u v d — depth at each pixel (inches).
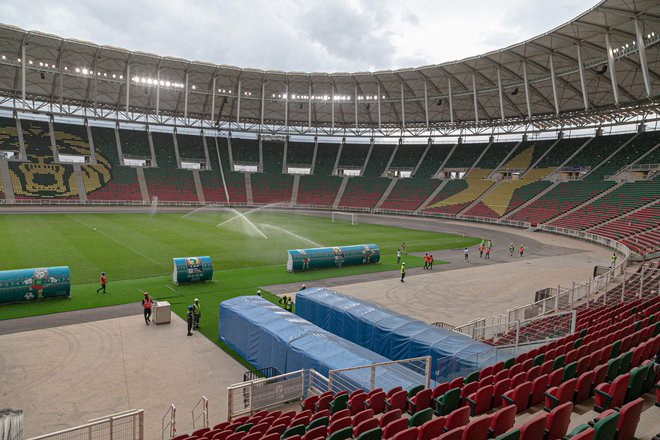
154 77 3029.0
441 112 3444.9
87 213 2664.9
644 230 1891.0
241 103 3555.6
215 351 725.3
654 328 567.2
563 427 304.3
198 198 3462.1
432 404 423.5
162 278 1180.5
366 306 831.1
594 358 460.4
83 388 577.3
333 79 3142.2
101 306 928.3
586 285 1047.6
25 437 460.8
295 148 4222.4
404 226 2748.5
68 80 3004.4
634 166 2650.1
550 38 2010.3
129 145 3612.2
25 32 2375.7
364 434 292.7
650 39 1747.0
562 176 3058.6
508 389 415.2
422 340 663.8
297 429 358.0
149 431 481.7
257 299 812.6
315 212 3494.1
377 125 3818.9
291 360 606.9
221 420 513.3
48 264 1275.8
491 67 2554.1
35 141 3253.0
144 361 671.1
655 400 366.3
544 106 2906.0
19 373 613.0
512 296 1127.6
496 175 3464.6
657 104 2370.8
